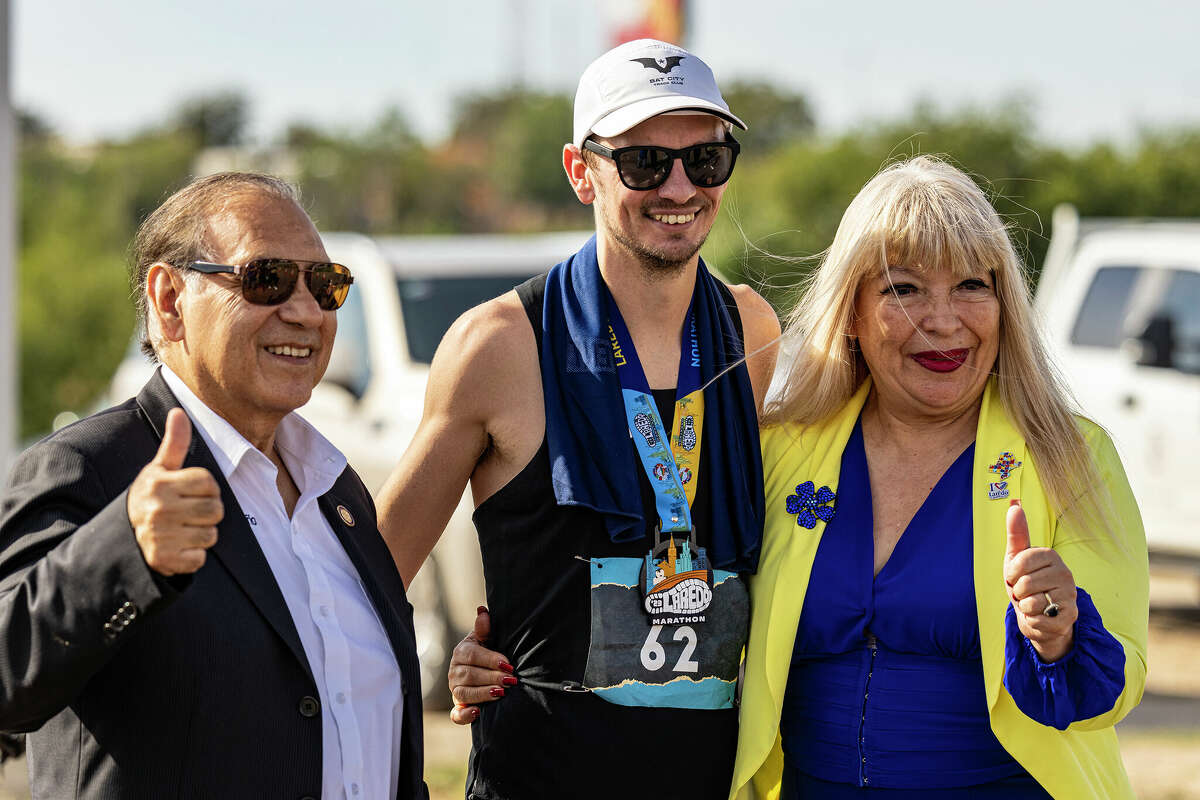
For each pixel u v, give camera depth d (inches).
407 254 280.5
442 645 244.7
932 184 113.5
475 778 117.4
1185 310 337.1
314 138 2015.3
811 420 122.3
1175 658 323.9
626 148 115.4
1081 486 109.7
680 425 117.8
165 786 83.9
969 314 112.4
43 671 78.6
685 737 112.5
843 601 111.9
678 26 753.6
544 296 120.1
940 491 114.3
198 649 85.3
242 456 93.3
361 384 262.2
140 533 78.0
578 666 112.0
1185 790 211.9
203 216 93.4
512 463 116.6
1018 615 97.0
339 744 90.9
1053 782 105.3
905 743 108.5
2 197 232.4
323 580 94.4
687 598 113.3
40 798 86.1
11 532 84.8
